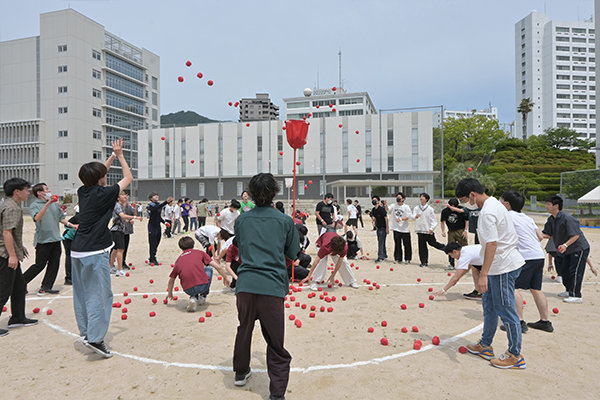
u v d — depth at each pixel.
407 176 49.09
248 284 3.20
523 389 3.37
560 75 110.94
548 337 4.67
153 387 3.43
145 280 8.38
